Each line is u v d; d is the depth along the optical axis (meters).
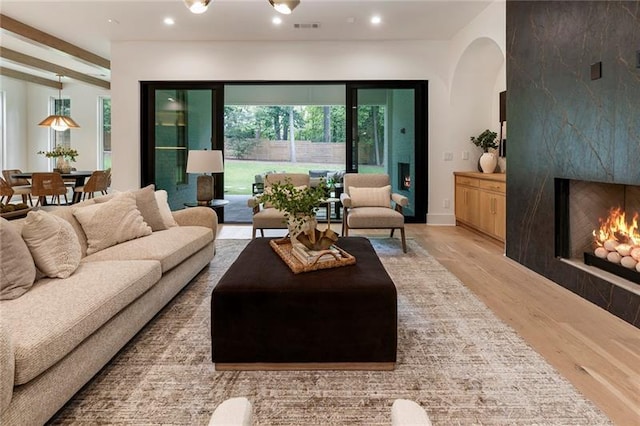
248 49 6.15
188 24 5.43
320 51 6.14
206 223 3.80
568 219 3.28
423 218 6.39
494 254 4.36
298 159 10.55
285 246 2.74
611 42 2.55
